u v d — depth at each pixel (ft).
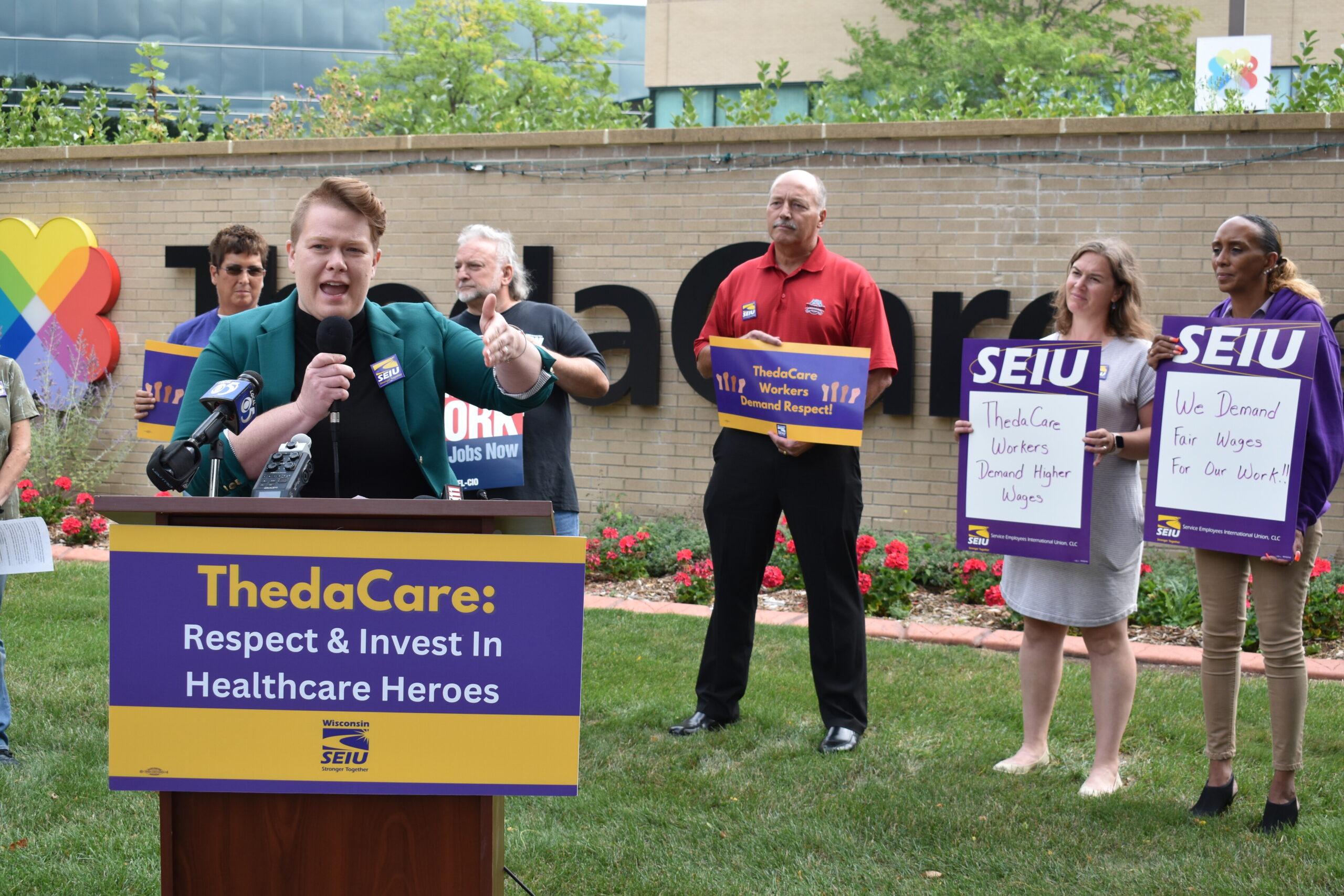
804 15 91.04
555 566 6.20
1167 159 24.62
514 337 8.01
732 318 15.15
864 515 26.66
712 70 93.30
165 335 31.60
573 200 28.45
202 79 121.80
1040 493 12.94
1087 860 10.98
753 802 12.46
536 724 6.25
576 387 14.37
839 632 14.46
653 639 19.36
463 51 86.43
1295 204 23.94
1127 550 12.94
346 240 7.98
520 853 11.08
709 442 27.66
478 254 15.14
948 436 26.08
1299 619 11.82
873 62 82.17
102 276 31.50
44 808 12.01
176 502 6.07
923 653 18.61
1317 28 78.74
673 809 12.21
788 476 14.38
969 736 14.67
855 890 10.39
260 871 6.40
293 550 6.17
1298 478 11.39
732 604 14.84
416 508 6.11
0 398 13.26
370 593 6.20
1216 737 12.23
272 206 30.60
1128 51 78.13
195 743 6.24
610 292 27.96
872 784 12.92
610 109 32.83
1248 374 11.71
